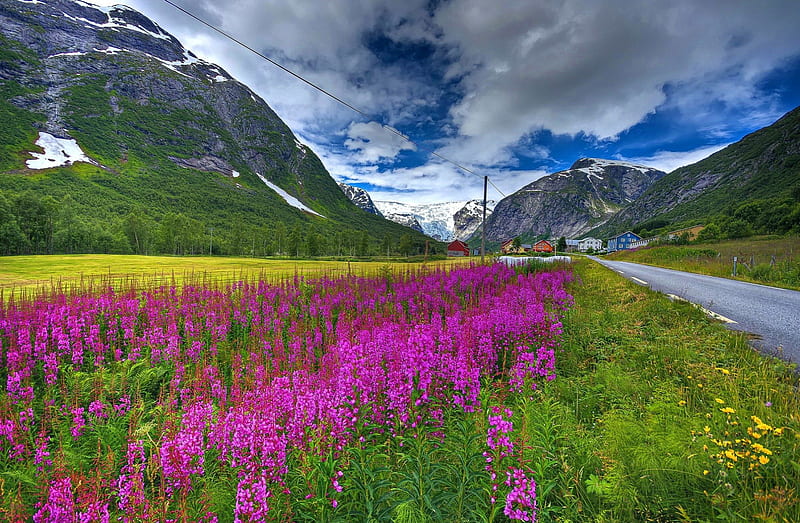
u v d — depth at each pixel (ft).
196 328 29.99
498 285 45.68
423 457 12.25
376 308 35.35
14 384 18.69
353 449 11.76
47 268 100.89
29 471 12.59
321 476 10.69
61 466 10.59
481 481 11.27
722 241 199.11
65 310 29.63
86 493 9.53
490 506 10.75
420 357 14.33
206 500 10.93
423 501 10.69
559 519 10.79
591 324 31.91
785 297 43.62
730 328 28.04
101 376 19.72
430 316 32.14
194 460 11.00
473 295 38.14
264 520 9.38
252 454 10.48
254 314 33.83
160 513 9.08
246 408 11.46
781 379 18.12
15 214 244.42
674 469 11.53
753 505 9.97
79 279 68.69
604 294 47.16
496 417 10.91
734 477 10.99
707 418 14.42
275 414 11.49
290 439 11.89
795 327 28.45
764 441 12.09
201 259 171.32
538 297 34.60
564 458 13.23
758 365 19.54
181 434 10.71
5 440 14.56
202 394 15.38
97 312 32.32
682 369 20.48
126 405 17.42
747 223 214.07
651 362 22.12
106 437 15.11
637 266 110.63
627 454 12.72
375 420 14.08
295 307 37.45
